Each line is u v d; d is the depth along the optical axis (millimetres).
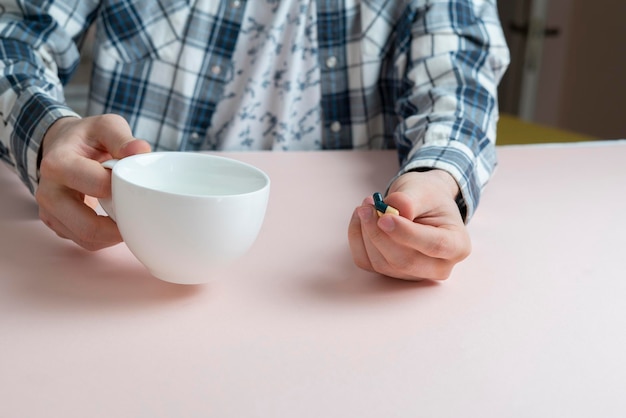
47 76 1038
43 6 1089
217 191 691
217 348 602
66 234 740
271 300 674
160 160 695
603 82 3799
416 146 930
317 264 747
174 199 621
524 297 702
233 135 1286
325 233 820
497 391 568
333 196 930
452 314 667
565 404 558
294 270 730
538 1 3812
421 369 589
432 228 689
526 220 884
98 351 590
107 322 627
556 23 3963
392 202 698
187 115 1244
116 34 1195
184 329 624
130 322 629
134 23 1196
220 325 632
